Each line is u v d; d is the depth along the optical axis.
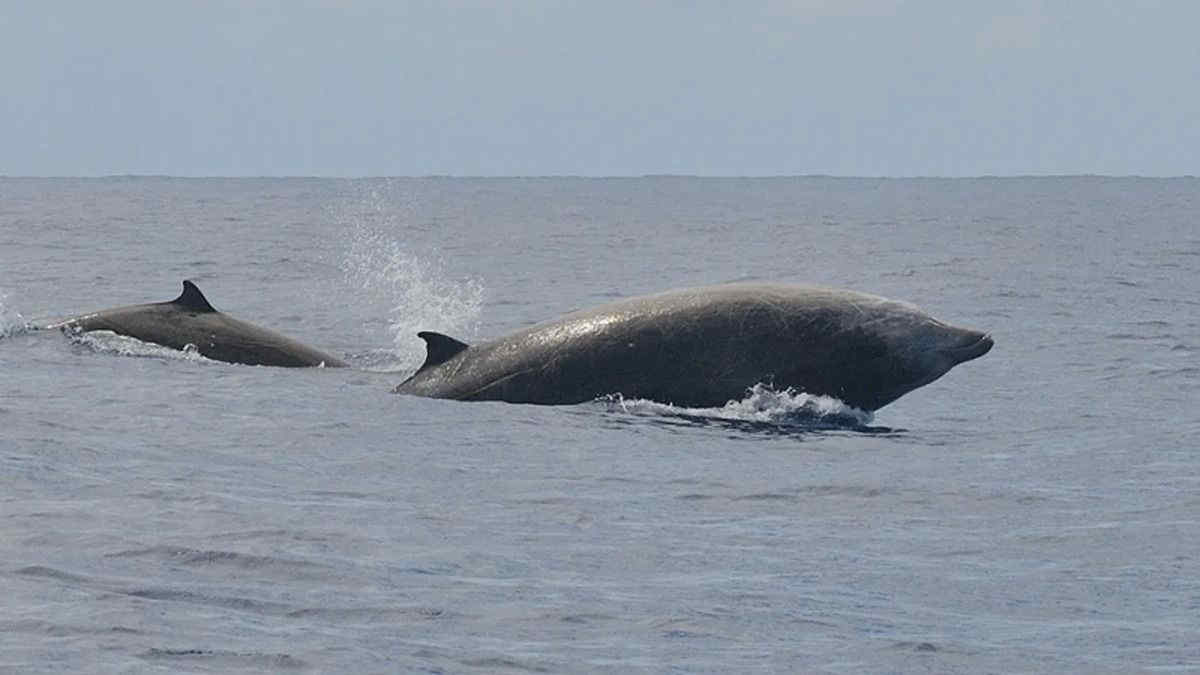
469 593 32.25
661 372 59.75
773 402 59.44
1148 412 65.19
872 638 30.14
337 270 156.88
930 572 36.06
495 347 62.09
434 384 61.94
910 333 59.62
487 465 48.59
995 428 60.53
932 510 43.88
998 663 28.64
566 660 28.00
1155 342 92.06
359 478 45.53
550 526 39.91
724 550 37.84
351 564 33.97
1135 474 50.03
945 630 30.88
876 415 63.12
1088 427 60.91
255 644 27.45
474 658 27.77
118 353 71.88
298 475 45.47
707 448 52.94
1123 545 39.31
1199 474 50.06
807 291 61.12
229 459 47.31
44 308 109.56
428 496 43.31
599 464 49.47
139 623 28.27
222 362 71.44
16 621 28.05
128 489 40.97
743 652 28.95
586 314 61.81
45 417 52.53
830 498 45.28
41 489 40.09
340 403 59.28
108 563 32.81
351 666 26.56
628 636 29.73
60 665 25.70
